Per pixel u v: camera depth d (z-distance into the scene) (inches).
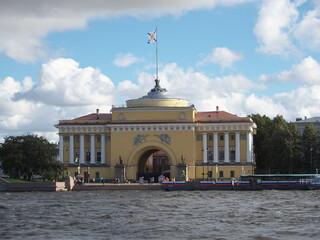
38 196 4362.7
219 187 5132.9
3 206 3380.9
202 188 5147.6
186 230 2368.4
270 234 2245.3
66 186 5305.1
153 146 6077.8
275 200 3737.7
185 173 5940.0
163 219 2716.5
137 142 6097.4
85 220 2704.2
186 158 6023.6
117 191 5103.3
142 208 3238.2
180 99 6348.4
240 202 3602.4
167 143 6058.1
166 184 5211.6
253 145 7106.3
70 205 3479.3
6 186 5132.9
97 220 2701.8
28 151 5664.4
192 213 2960.1
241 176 5369.1
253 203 3511.3
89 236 2256.4
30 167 5659.5
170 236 2237.9
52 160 5762.8
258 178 5310.0
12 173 5959.6
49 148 5782.5
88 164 6274.6
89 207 3331.7
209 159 6136.8
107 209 3201.3
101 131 6289.4
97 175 6254.9
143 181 5905.5
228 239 2160.4
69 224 2568.9
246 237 2194.9
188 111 6053.2
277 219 2662.4
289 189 5049.2
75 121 6323.8
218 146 6141.7
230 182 5128.0
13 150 5629.9
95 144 6309.1
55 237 2241.6
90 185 5334.6
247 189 5088.6
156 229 2397.9
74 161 6309.1
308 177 5231.3
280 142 6220.5
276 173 6235.2
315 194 4345.5
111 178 6127.0
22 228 2468.0
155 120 6092.5
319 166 6314.0
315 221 2583.7
